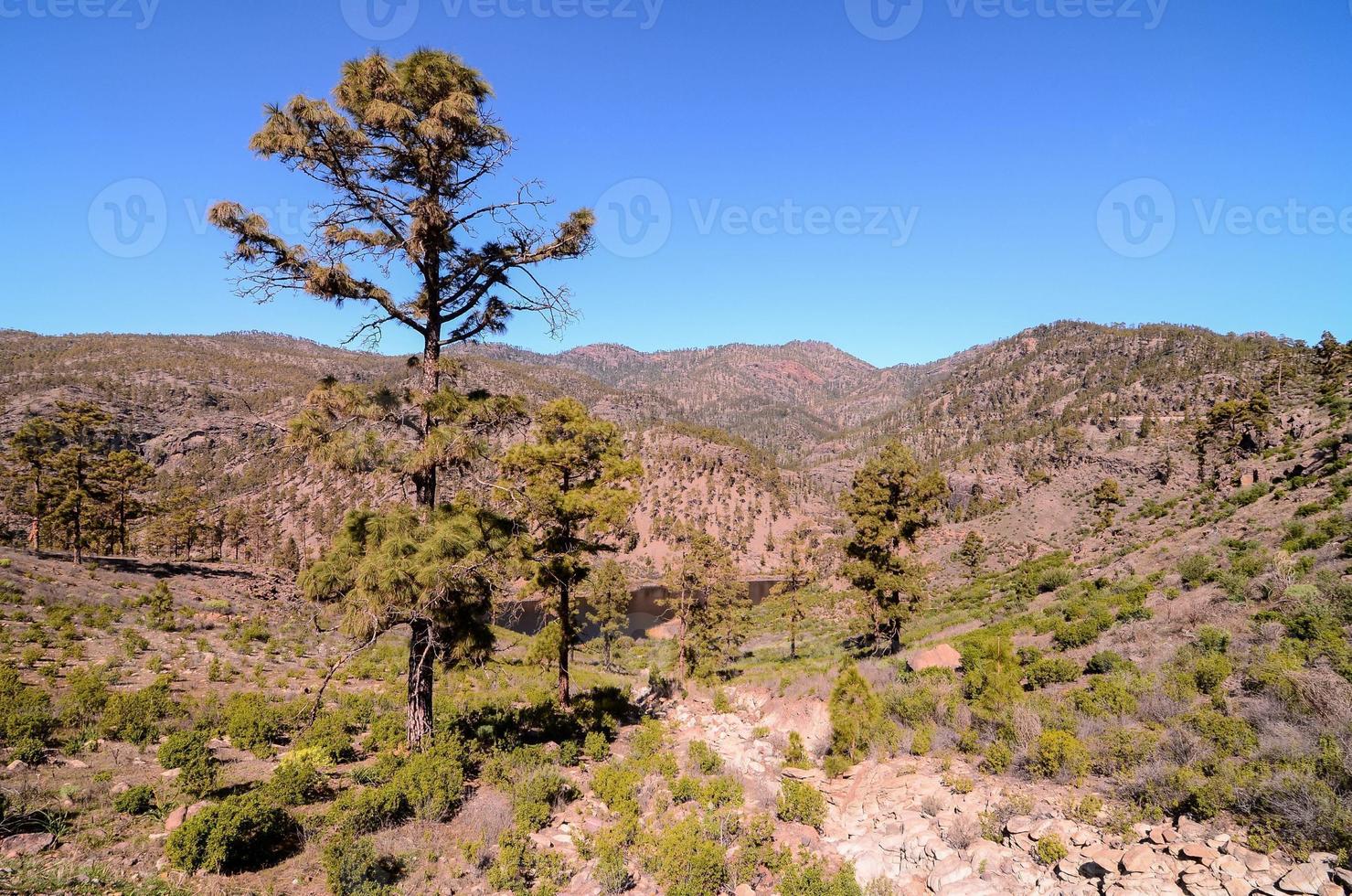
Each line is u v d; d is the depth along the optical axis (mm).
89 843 6387
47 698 11055
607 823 9375
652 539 154250
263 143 9016
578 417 16125
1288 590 13875
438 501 11258
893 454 26609
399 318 10805
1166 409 167125
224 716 12688
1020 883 6738
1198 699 10320
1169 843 6473
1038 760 9172
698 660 29250
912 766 10641
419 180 10578
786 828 9398
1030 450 179750
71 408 46188
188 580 43969
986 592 41781
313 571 9648
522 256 11336
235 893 6020
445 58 10047
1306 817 5805
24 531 62781
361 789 9188
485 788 9953
